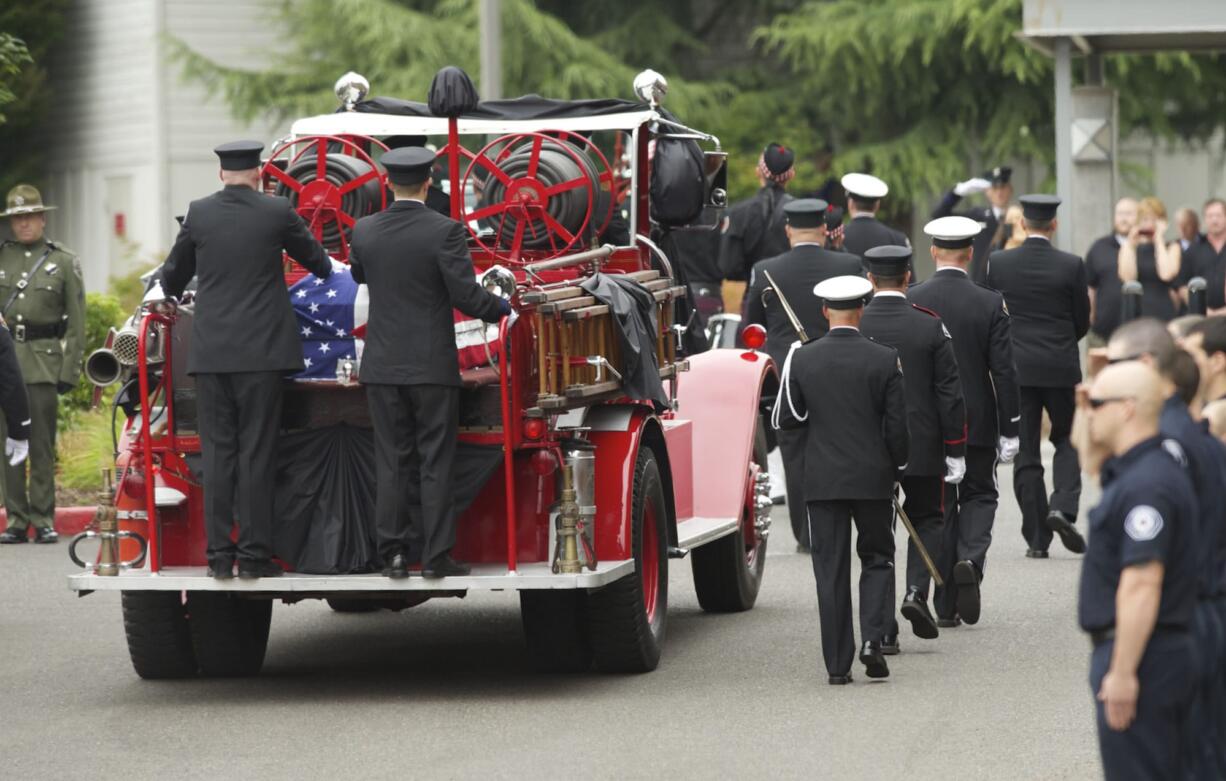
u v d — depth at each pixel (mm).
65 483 48625
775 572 37469
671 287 30109
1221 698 15500
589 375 26062
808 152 88438
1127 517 14883
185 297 26906
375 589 25156
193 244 25484
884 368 26062
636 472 26953
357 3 83938
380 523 25031
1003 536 41125
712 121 89062
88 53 91812
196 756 22797
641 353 26812
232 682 27859
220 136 88438
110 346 25844
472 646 30719
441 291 24891
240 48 88875
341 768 21984
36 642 31078
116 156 90375
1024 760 21844
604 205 30062
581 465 25453
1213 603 15516
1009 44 83000
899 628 31328
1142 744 14969
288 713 25391
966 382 30859
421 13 87625
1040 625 30812
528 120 31422
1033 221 36625
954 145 86875
